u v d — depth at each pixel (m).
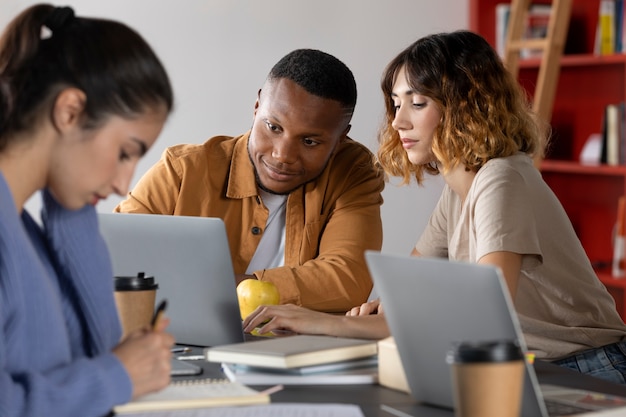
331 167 2.50
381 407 1.24
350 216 2.44
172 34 3.80
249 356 1.39
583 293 2.04
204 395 1.24
